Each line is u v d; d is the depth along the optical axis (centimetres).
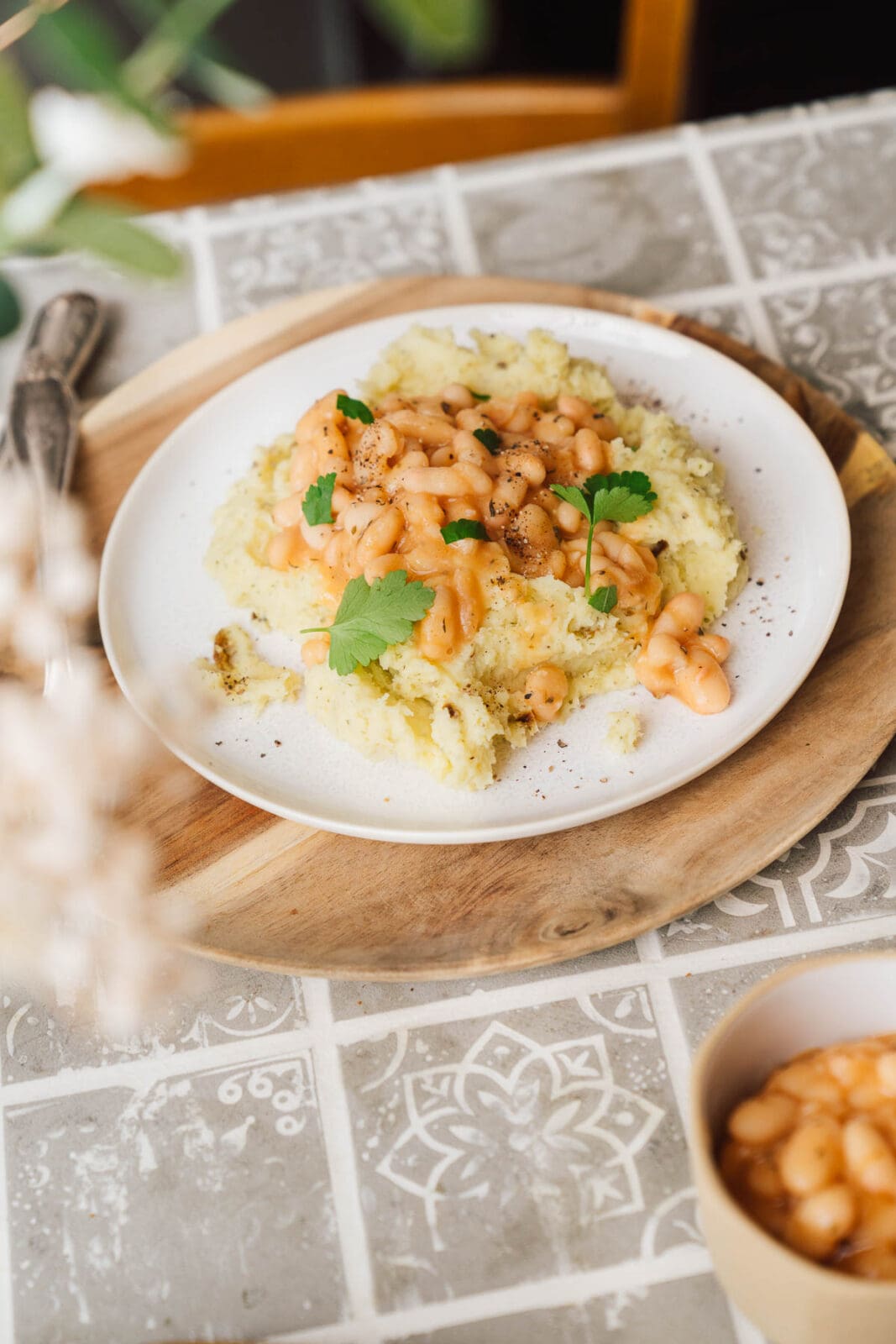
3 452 98
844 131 110
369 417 92
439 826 86
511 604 88
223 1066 84
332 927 85
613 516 89
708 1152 73
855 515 94
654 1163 81
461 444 89
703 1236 80
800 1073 76
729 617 91
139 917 86
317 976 84
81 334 103
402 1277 80
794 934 85
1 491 96
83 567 95
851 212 107
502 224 108
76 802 88
